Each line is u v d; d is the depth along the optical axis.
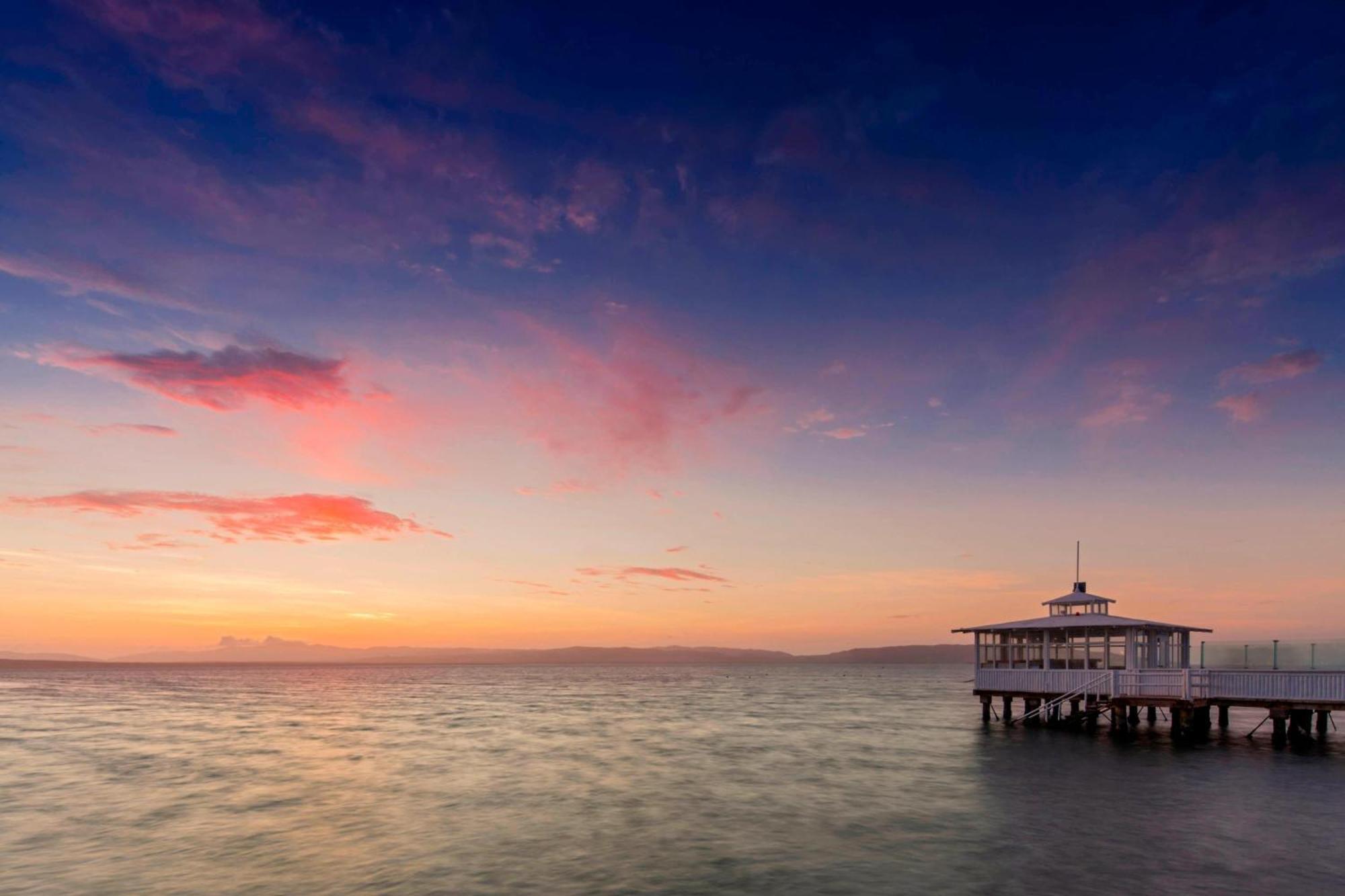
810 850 22.53
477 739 55.34
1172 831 23.66
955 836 23.67
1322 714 43.44
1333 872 19.59
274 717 78.00
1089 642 46.31
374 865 21.56
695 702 104.44
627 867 21.12
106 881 20.34
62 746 51.19
